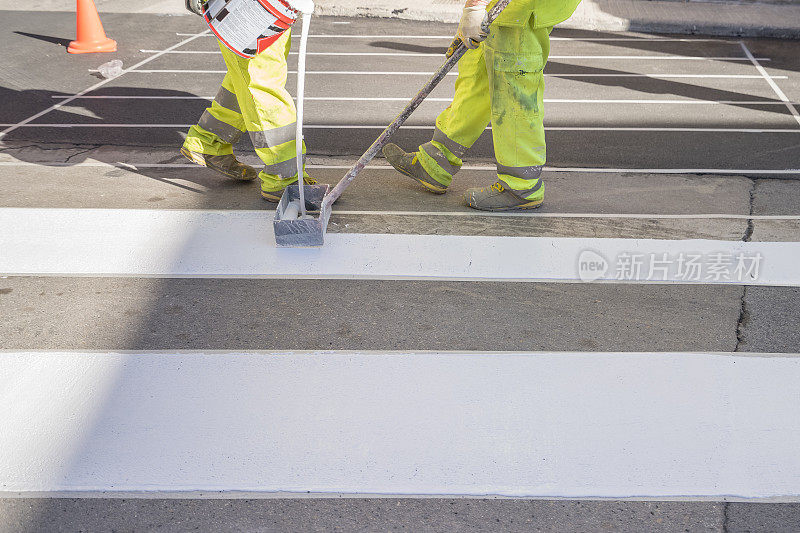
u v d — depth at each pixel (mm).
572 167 4859
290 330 3041
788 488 2256
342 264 3557
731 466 2336
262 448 2418
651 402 2615
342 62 7535
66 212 4070
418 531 2137
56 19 9305
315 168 4824
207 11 3357
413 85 6781
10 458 2369
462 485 2277
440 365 2816
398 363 2828
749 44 8305
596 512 2191
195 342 2959
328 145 5270
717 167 4836
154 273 3465
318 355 2875
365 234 3855
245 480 2297
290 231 3664
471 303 3242
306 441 2445
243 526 2150
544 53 3699
